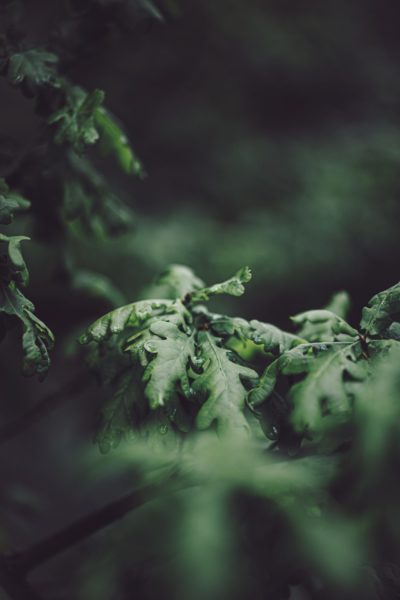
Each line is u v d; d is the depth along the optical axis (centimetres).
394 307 90
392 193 349
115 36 117
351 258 337
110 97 388
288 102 435
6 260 90
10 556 108
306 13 456
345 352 86
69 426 240
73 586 107
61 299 229
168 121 393
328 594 88
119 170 359
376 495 79
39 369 89
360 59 464
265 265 315
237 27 416
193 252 310
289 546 85
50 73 103
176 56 404
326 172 356
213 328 93
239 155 379
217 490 86
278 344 91
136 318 93
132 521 98
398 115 433
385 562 89
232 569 83
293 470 86
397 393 82
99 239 130
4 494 137
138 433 90
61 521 153
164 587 87
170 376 87
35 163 116
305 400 83
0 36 108
